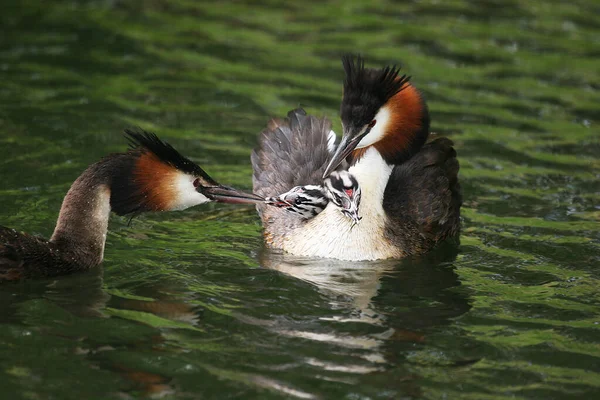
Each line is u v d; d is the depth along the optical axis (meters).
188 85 19.30
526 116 18.38
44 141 16.22
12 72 19.30
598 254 13.13
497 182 15.74
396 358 10.10
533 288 12.11
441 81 19.84
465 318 11.17
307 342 10.40
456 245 13.72
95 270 12.24
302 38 22.16
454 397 9.36
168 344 10.22
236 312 11.12
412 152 13.62
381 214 13.41
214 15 23.55
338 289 12.00
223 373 9.65
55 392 9.16
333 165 12.87
